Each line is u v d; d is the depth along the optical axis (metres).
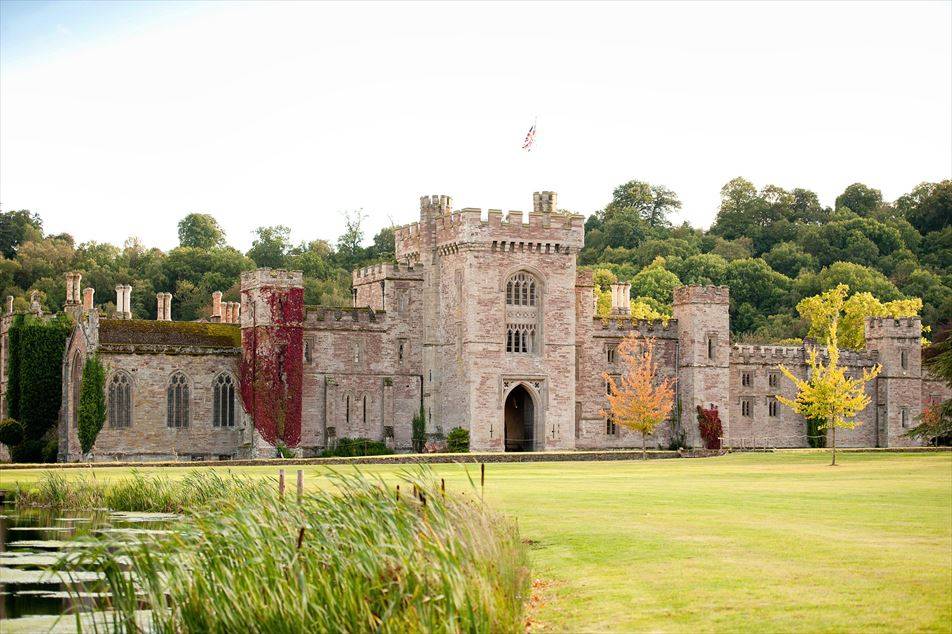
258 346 100.62
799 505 46.97
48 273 155.75
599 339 113.25
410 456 88.00
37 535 50.22
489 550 31.11
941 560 32.44
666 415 102.88
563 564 35.53
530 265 104.75
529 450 106.69
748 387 120.12
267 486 42.31
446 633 26.67
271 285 101.19
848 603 28.08
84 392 96.06
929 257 187.62
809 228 197.75
